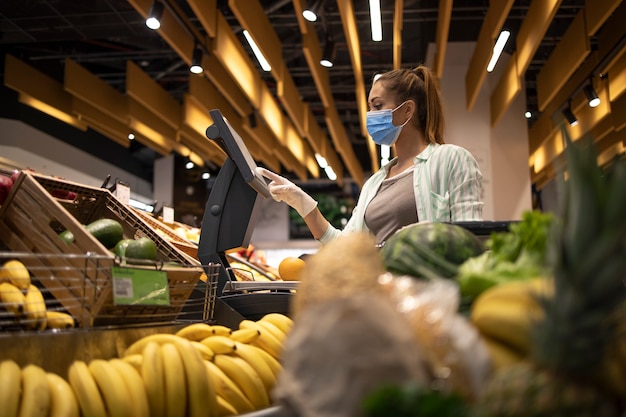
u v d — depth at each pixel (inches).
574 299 23.2
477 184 91.2
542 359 24.2
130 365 51.7
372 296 27.9
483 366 27.6
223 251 80.9
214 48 267.4
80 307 56.4
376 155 474.9
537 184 509.7
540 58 401.4
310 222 92.9
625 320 25.0
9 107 374.3
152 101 370.3
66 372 52.1
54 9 306.8
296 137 482.0
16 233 62.6
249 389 56.4
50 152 405.7
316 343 27.1
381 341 26.6
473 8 337.1
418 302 29.1
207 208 80.5
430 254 39.8
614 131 395.5
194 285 68.0
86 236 58.1
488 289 33.3
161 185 568.7
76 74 344.2
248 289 78.4
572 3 334.0
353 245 30.5
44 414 44.6
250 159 83.2
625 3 283.1
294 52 392.8
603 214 23.3
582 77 347.9
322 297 28.7
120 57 400.2
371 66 414.9
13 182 65.6
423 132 100.5
